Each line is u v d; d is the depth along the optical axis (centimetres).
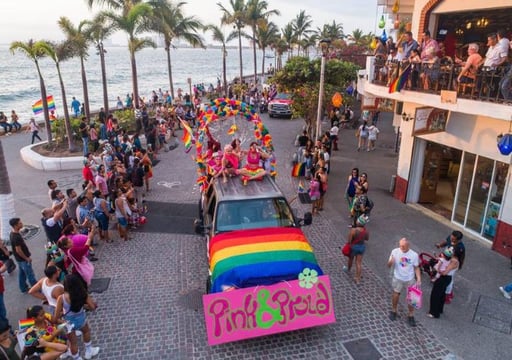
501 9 1091
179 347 705
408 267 747
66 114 1936
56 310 628
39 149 2025
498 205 1088
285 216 850
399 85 1145
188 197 1447
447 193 1465
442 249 1059
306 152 1650
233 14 4622
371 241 1116
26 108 4575
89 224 1021
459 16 1216
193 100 3266
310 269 715
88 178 1302
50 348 567
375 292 874
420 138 1336
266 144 1148
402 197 1422
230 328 676
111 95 5878
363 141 2348
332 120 2472
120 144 1736
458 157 1402
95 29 2302
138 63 17200
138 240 1118
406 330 752
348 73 2086
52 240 918
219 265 725
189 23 3431
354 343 715
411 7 1675
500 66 924
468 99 973
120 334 739
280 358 678
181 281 916
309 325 705
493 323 778
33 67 12900
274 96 3291
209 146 1165
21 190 1514
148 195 1469
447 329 759
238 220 826
